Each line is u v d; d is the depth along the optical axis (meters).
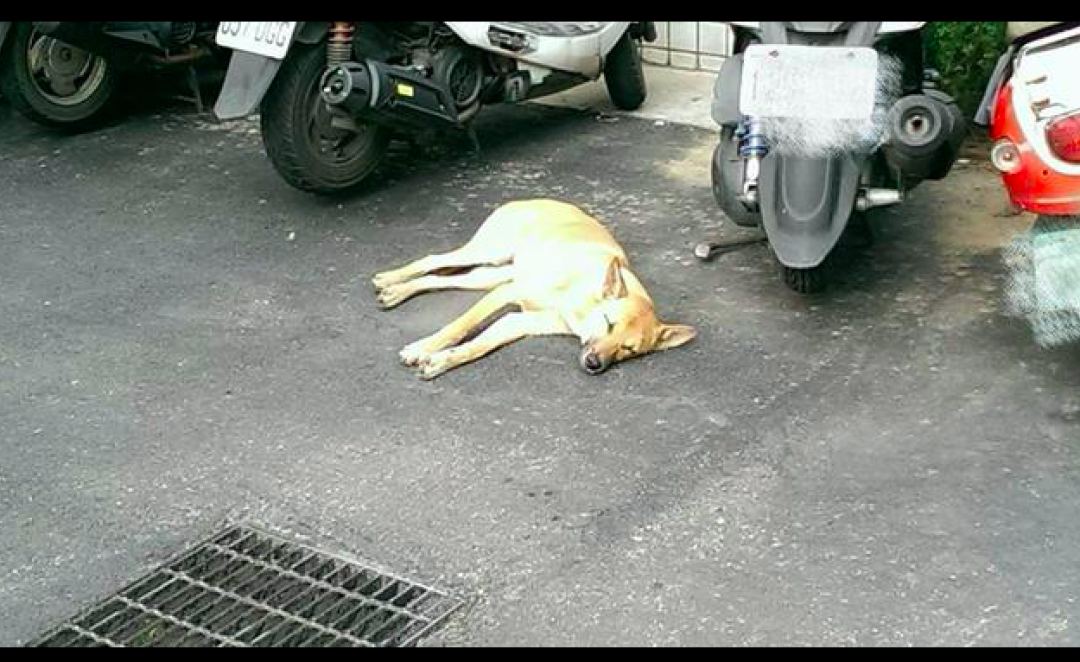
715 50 7.26
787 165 5.34
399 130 6.29
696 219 6.05
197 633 4.54
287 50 5.96
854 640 4.42
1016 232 5.81
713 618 4.49
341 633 4.52
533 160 6.56
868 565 4.60
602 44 6.62
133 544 4.79
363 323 5.57
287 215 6.25
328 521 4.82
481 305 5.47
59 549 4.78
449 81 6.29
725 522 4.74
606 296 5.30
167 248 6.08
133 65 7.04
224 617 4.58
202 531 4.81
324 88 6.02
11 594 4.67
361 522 4.81
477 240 5.71
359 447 5.05
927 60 6.26
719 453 4.95
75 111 7.02
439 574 4.65
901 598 4.51
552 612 4.53
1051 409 5.03
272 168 6.65
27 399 5.31
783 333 5.40
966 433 4.97
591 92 7.18
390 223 6.16
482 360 5.35
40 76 6.94
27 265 6.02
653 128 6.79
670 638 4.45
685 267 5.77
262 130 6.16
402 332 5.52
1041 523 4.68
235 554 4.75
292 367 5.39
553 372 5.29
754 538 4.69
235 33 6.06
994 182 6.11
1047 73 4.92
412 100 6.17
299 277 5.85
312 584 4.65
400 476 4.94
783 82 5.28
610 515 4.78
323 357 5.42
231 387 5.31
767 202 5.36
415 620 4.54
